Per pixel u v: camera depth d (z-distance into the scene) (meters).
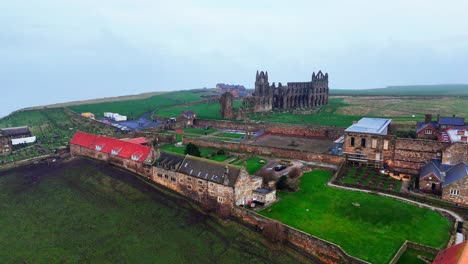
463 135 104.50
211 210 85.94
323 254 67.25
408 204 84.69
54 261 68.69
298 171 106.25
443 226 74.81
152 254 70.50
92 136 130.75
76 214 86.50
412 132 141.38
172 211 86.44
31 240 75.69
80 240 75.62
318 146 135.50
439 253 58.88
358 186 95.81
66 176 110.25
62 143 153.88
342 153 118.38
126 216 85.06
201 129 182.88
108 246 73.38
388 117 198.62
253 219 78.50
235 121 189.75
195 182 91.12
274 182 97.12
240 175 83.44
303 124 177.62
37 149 143.88
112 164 117.31
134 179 104.88
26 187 102.69
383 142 109.00
